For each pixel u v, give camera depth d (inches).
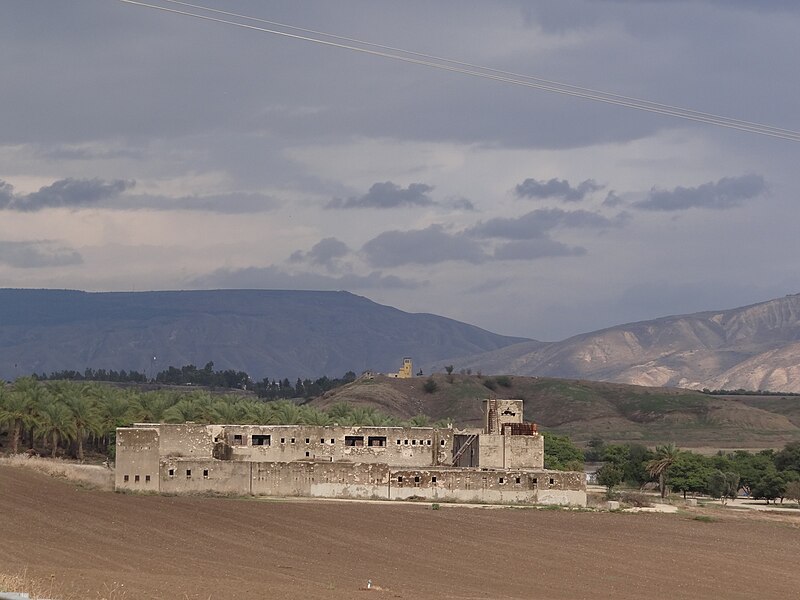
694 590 7790.4
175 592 6259.8
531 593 7332.7
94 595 5915.4
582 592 7490.2
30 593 5669.3
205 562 7785.4
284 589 6668.3
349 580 7352.4
